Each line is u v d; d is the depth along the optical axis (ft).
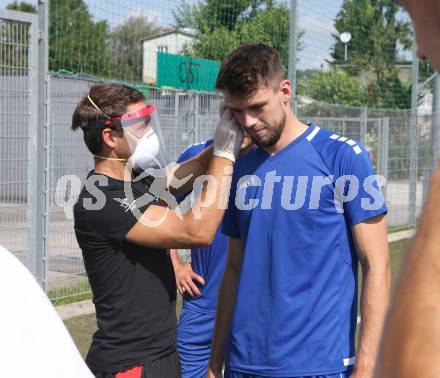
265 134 8.76
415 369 2.60
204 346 13.37
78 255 22.11
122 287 8.70
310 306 8.86
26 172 19.85
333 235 8.87
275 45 39.73
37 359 3.70
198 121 26.91
